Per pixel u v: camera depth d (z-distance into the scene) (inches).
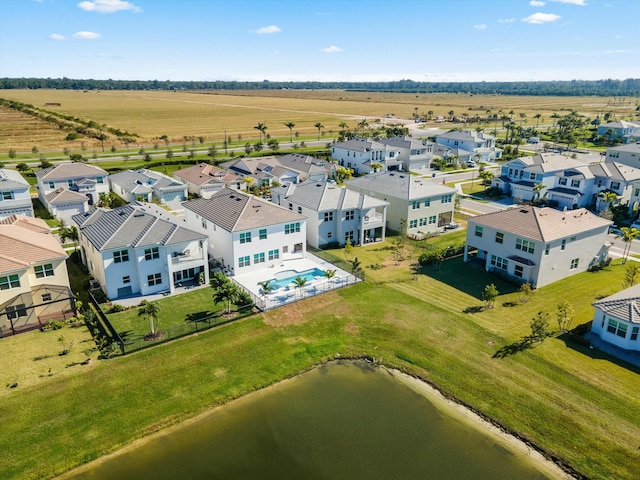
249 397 1236.5
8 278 1471.5
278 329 1533.0
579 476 998.4
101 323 1551.4
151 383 1259.2
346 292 1792.6
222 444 1077.8
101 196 2918.3
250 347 1433.3
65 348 1402.6
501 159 4822.8
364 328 1553.9
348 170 3900.1
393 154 4315.9
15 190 2632.9
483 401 1214.9
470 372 1321.4
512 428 1127.0
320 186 2406.5
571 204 3036.4
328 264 2069.4
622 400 1186.6
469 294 1780.3
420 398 1241.4
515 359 1363.2
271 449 1066.7
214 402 1206.9
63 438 1071.0
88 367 1310.3
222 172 3526.1
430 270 2012.8
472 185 3705.7
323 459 1040.2
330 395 1251.2
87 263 1984.5
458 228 2637.8
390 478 992.9
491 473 1006.4
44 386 1226.6
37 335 1478.8
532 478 995.3
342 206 2255.2
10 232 1657.2
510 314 1621.6
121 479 981.2
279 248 2053.4
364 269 2017.7
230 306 1662.2
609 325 1433.3
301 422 1152.2
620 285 1850.4
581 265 1977.1
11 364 1317.7
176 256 1770.4
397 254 2192.4
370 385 1294.3
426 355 1406.3
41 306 1578.5
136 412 1158.3
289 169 3659.0
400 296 1760.6
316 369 1359.5
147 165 4259.4
